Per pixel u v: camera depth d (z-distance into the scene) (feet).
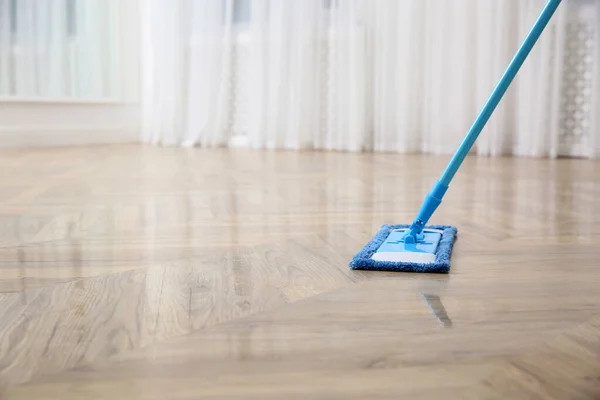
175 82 11.62
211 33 11.28
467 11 9.64
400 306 2.71
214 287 2.98
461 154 3.52
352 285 3.02
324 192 6.00
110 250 3.73
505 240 4.02
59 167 8.00
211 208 5.15
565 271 3.29
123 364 2.10
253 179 6.92
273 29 10.82
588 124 9.49
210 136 11.51
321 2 10.61
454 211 5.06
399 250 3.53
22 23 11.28
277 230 4.30
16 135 11.07
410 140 10.21
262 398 1.85
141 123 12.38
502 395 1.87
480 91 9.68
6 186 6.34
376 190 6.14
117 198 5.63
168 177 7.07
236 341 2.30
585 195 5.87
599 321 2.52
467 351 2.21
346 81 10.50
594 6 9.30
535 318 2.56
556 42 9.30
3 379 1.99
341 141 10.64
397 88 10.24
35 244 3.88
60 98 11.49
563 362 2.12
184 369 2.06
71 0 11.66
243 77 11.43
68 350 2.22
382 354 2.18
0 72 11.22
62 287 2.99
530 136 9.57
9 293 2.89
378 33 10.27
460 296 2.85
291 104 10.85
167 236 4.11
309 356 2.16
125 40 12.23
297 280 3.11
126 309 2.66
